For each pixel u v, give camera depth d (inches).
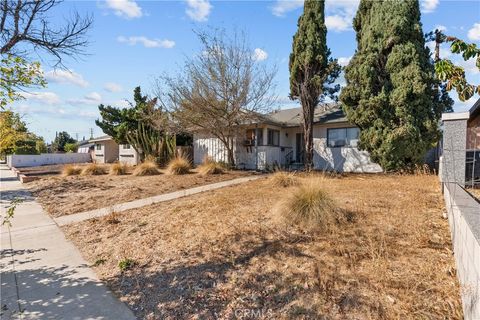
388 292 99.7
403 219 164.2
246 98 508.7
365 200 212.1
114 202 299.1
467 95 90.5
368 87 435.8
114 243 180.1
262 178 414.0
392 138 412.2
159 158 632.4
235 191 299.1
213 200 256.7
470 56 84.0
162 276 133.5
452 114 188.4
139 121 698.2
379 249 128.0
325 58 529.3
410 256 121.1
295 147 674.2
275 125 613.6
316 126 601.3
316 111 649.6
